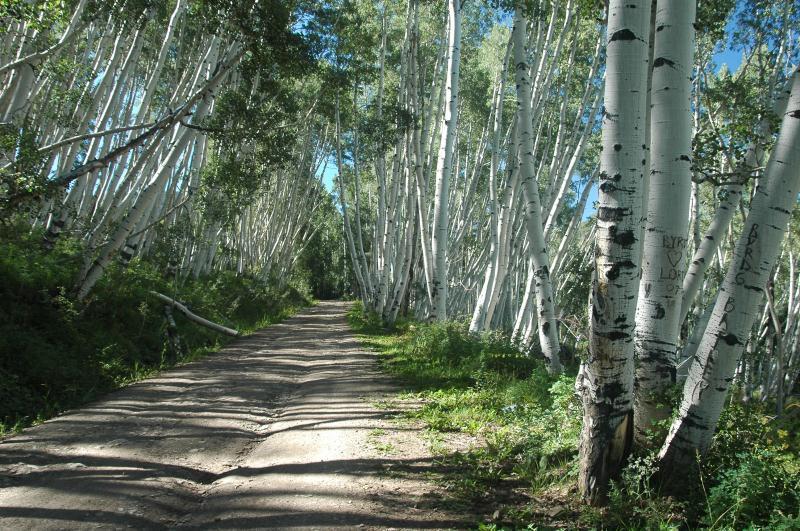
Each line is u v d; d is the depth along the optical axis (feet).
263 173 60.49
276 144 57.88
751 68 60.54
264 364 43.88
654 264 16.51
